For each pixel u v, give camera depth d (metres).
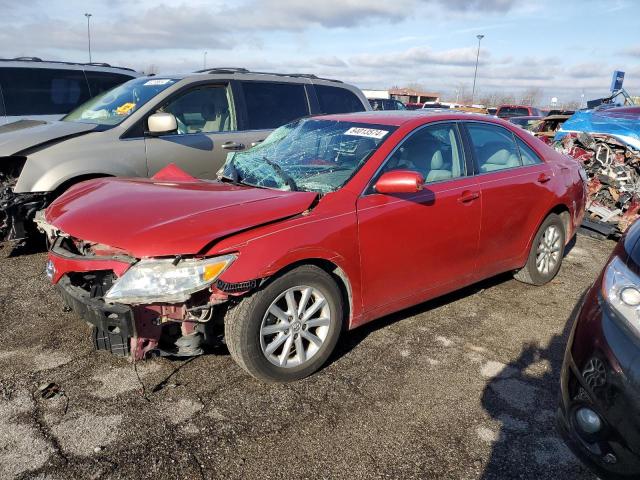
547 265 4.95
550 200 4.71
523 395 3.19
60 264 3.07
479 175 4.17
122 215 3.06
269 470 2.48
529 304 4.58
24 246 5.59
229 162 4.30
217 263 2.78
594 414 2.21
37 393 3.01
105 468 2.45
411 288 3.75
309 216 3.15
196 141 5.88
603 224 6.90
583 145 7.41
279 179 3.65
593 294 2.47
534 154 4.77
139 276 2.74
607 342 2.22
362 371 3.38
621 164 7.00
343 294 3.42
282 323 3.09
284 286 3.02
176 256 2.75
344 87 7.52
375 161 3.57
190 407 2.93
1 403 2.90
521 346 3.81
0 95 7.56
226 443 2.65
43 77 7.95
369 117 4.17
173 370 3.30
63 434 2.67
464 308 4.43
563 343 3.89
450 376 3.36
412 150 3.81
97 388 3.08
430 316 4.25
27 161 4.96
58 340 3.62
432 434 2.79
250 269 2.83
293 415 2.90
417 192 3.67
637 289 2.23
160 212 3.05
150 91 5.90
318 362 3.28
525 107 28.97
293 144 4.19
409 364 3.48
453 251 3.95
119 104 5.93
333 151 3.84
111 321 2.79
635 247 2.42
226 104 6.30
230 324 2.95
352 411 2.95
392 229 3.49
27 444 2.59
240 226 2.91
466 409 3.02
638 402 2.06
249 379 3.23
